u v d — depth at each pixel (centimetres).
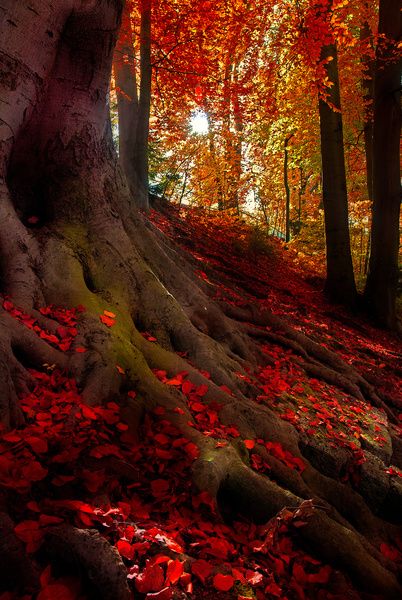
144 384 386
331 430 509
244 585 245
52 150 481
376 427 585
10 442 275
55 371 355
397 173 1255
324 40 1090
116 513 253
